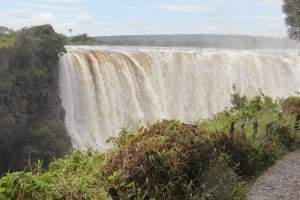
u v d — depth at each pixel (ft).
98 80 99.71
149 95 104.99
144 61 106.63
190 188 21.53
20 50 102.68
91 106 99.19
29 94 101.55
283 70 123.03
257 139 31.17
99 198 17.67
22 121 99.71
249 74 119.14
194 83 113.29
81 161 21.86
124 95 102.17
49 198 16.29
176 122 25.12
